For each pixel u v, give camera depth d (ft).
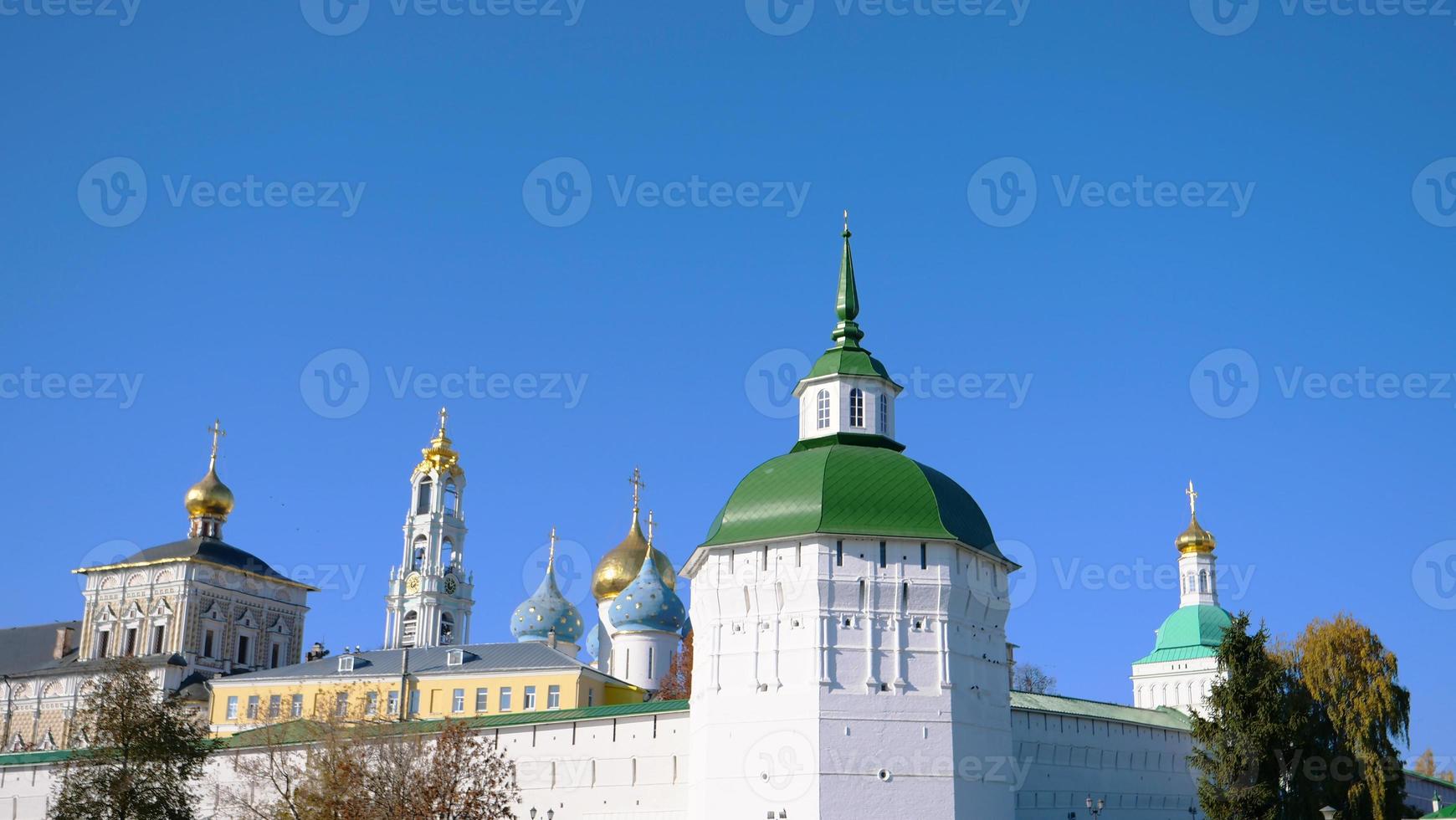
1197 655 428.56
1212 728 263.08
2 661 469.16
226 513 469.16
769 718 232.12
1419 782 387.96
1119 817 289.12
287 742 281.13
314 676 376.07
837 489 241.14
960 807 230.07
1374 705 276.82
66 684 430.61
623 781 256.11
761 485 247.09
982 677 242.78
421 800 229.25
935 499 242.78
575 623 447.01
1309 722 276.00
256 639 459.32
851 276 276.62
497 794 236.22
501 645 380.37
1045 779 273.75
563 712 273.13
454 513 499.51
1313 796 264.11
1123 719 300.81
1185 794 308.60
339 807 230.68
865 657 233.14
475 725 274.36
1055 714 279.90
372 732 257.34
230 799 268.41
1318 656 282.56
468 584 494.18
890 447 260.62
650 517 435.94
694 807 241.55
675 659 407.85
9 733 432.66
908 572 237.66
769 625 236.84
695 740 243.40
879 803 226.79
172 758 260.01
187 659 429.79
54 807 260.62
